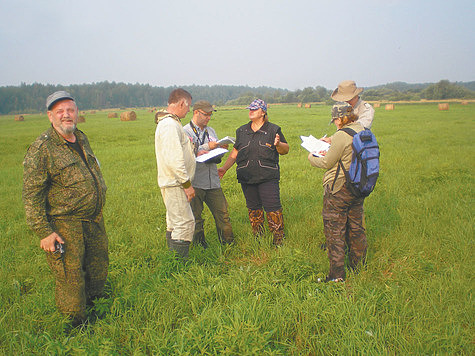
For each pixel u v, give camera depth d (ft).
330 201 11.48
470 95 327.88
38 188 8.54
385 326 8.72
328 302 9.79
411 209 18.06
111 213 19.40
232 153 15.80
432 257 12.96
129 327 8.94
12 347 8.25
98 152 47.44
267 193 14.64
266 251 14.11
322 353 8.16
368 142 10.87
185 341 8.16
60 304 9.27
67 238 9.06
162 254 12.33
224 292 10.44
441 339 8.21
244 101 494.18
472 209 17.17
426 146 43.14
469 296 9.83
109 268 12.12
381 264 12.45
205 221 17.76
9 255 14.20
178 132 11.75
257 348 7.71
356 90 13.55
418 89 405.18
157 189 25.30
